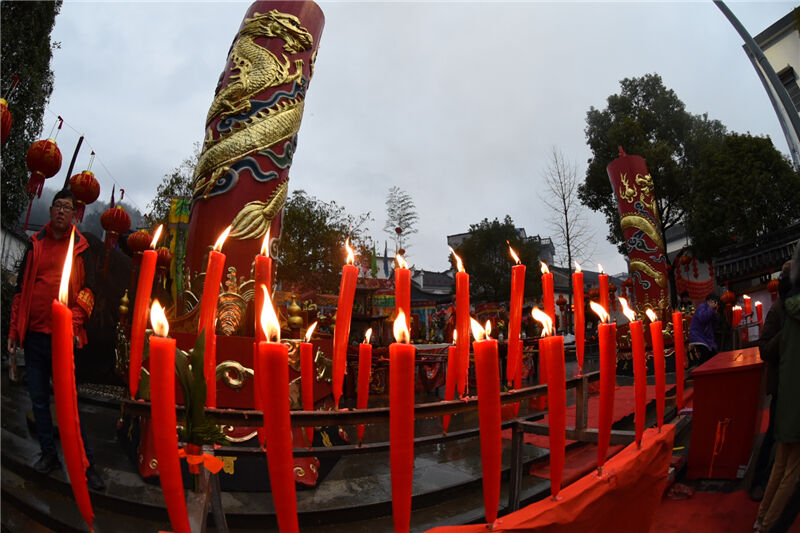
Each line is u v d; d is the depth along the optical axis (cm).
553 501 175
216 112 453
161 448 100
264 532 286
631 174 1233
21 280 306
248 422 137
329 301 1435
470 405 180
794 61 1448
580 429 237
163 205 1574
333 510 306
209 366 162
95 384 646
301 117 476
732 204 1588
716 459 378
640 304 1159
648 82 2208
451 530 151
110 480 321
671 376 944
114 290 675
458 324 209
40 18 611
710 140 1964
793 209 1530
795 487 283
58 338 95
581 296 239
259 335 188
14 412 441
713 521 320
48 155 353
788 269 347
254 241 417
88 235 636
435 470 392
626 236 1226
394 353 121
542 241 3900
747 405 365
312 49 504
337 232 2098
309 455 193
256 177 428
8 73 577
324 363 400
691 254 1847
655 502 226
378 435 518
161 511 281
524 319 1662
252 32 475
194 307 404
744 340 879
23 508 285
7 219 613
